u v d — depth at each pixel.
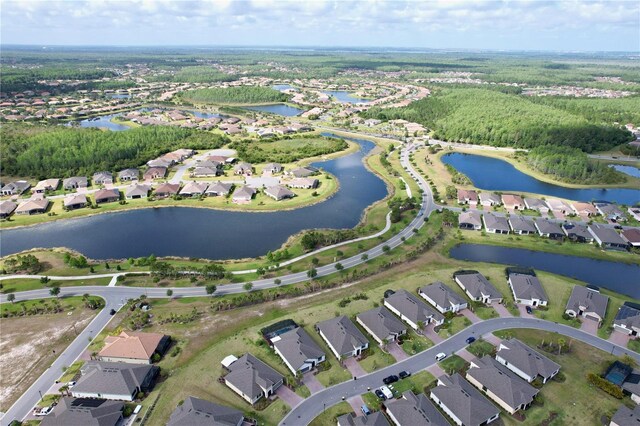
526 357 97.38
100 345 106.06
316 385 93.44
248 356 98.44
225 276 135.50
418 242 162.38
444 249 158.25
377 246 159.38
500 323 114.88
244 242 164.50
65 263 148.00
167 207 197.50
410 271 141.25
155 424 83.19
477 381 93.62
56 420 81.38
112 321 115.62
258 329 111.31
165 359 100.88
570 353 103.56
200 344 106.06
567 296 126.94
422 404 85.62
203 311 119.44
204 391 91.44
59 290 128.38
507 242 164.62
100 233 172.00
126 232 172.88
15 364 100.06
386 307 121.56
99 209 193.12
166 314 118.00
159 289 130.75
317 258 149.62
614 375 94.94
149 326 113.12
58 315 118.62
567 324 114.44
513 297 126.12
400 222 180.50
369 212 192.75
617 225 180.00
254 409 87.00
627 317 112.69
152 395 90.31
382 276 138.12
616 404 88.69
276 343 102.81
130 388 89.50
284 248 159.25
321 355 99.56
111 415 83.00
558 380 94.81
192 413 81.12
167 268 136.62
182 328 112.19
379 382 94.69
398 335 108.94
